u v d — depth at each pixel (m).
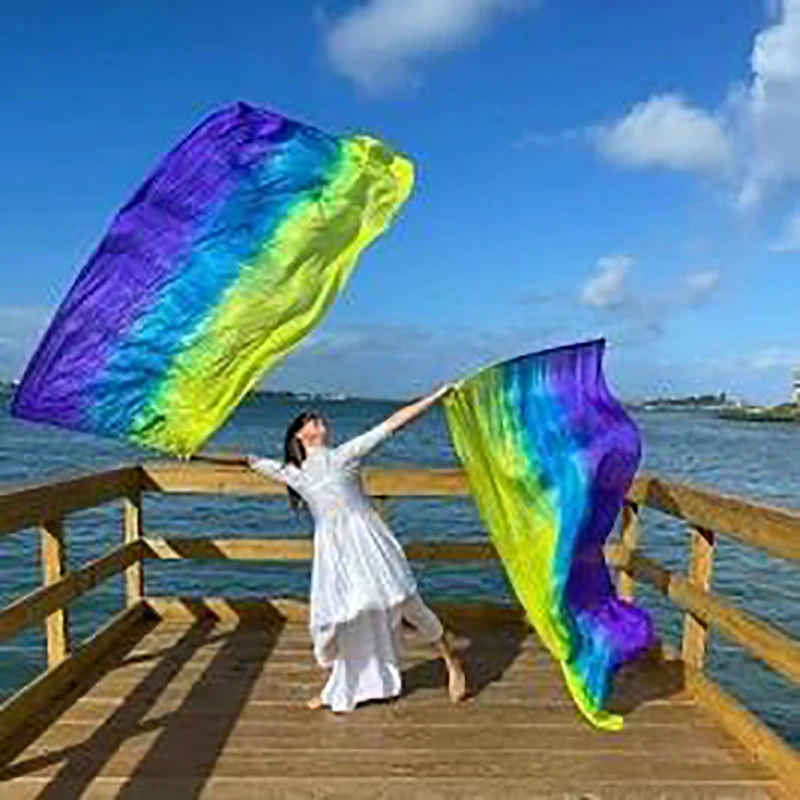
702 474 33.81
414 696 4.96
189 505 19.62
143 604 6.37
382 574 4.72
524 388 4.88
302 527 16.70
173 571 12.56
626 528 5.99
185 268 4.63
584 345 5.01
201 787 3.85
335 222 4.77
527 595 4.75
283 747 4.27
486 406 4.83
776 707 7.57
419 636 6.09
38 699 4.61
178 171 4.68
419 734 4.44
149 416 4.57
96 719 4.57
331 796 3.79
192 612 6.39
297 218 4.74
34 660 8.26
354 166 4.84
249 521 17.44
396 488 6.20
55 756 4.14
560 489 4.78
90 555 13.55
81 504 5.06
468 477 4.95
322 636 4.71
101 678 5.19
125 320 4.55
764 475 34.25
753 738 4.19
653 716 4.70
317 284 4.73
